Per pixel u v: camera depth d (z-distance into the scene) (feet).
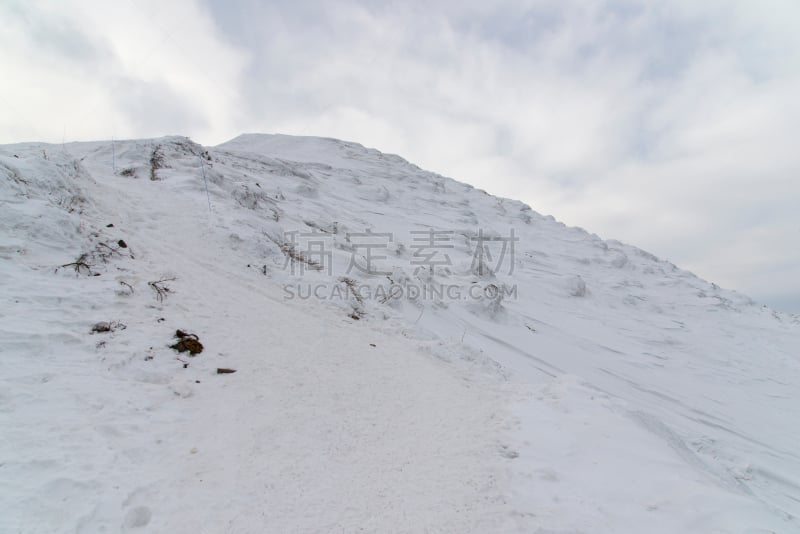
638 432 16.60
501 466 14.90
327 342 24.70
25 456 11.30
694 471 13.84
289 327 25.20
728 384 55.77
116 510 10.59
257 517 11.46
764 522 10.50
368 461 14.84
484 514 12.41
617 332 69.41
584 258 121.70
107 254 25.09
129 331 19.49
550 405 20.04
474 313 49.16
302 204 69.97
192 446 13.97
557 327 61.05
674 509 11.58
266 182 73.56
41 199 24.99
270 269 33.09
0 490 10.02
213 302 25.00
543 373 37.86
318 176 121.70
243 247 33.86
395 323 32.27
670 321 87.76
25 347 15.90
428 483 13.83
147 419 14.69
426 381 22.54
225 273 29.45
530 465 14.84
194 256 30.14
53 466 11.27
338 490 13.07
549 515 12.16
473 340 39.50
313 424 16.61
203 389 17.53
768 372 66.23
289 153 167.63
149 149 55.93
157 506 11.13
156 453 13.20
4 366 14.58
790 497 28.71
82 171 35.29
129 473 11.96
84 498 10.62
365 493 13.08
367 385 20.75
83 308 19.70
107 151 53.36
